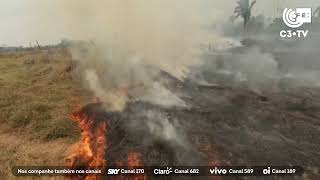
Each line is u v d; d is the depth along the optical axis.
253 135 7.41
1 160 7.65
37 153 8.00
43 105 10.95
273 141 7.16
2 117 10.49
